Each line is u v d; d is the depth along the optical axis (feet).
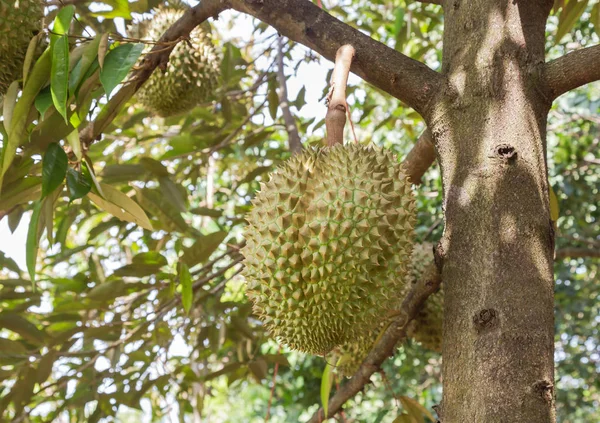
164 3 5.47
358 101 8.62
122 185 6.18
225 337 6.03
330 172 2.86
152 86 5.48
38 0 3.55
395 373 11.02
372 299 2.77
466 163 2.66
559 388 11.68
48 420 5.80
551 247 2.54
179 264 4.61
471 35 2.85
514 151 2.60
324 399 3.99
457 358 2.42
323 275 2.70
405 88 2.92
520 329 2.35
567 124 9.34
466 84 2.77
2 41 3.39
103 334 5.27
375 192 2.81
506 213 2.52
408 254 2.89
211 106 7.19
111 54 2.97
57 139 3.10
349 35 3.04
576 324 10.73
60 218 6.61
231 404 19.25
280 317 2.87
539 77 2.76
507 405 2.26
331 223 2.71
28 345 5.17
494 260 2.47
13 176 3.21
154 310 5.42
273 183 2.96
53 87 2.80
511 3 2.85
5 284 4.99
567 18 4.56
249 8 3.17
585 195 9.39
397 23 6.08
